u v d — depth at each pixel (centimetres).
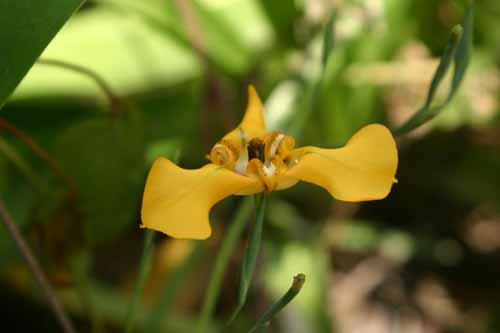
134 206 42
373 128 31
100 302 47
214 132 50
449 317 55
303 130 50
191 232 30
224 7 51
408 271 57
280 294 47
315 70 48
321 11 49
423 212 57
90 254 44
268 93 51
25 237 42
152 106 51
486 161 55
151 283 52
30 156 47
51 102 49
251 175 31
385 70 51
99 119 40
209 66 49
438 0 53
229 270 52
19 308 49
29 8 31
